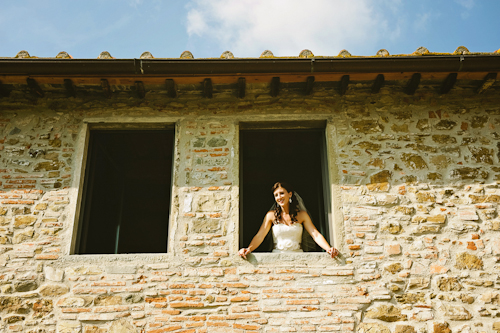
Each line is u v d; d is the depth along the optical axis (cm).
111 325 363
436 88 449
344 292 373
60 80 417
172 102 453
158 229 707
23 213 404
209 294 374
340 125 441
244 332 360
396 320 363
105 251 511
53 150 432
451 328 360
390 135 435
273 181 700
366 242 392
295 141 594
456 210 402
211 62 392
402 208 404
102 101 453
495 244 388
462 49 412
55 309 368
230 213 405
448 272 379
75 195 413
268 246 482
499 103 447
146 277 380
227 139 437
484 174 416
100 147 488
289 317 364
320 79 424
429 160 423
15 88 436
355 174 418
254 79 420
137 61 389
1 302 370
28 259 386
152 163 652
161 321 364
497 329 359
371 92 450
